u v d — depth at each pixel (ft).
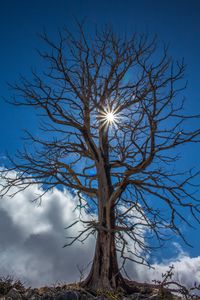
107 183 50.24
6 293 39.63
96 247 48.62
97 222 48.60
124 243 45.21
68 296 37.96
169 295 42.70
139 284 48.57
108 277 46.39
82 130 51.70
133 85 51.37
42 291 42.22
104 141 52.60
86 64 52.42
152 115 45.16
